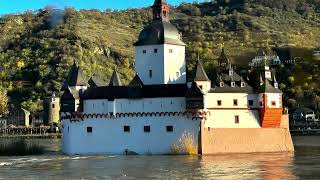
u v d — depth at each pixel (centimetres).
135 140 13600
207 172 10006
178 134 13438
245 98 14088
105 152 13750
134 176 9594
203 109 13375
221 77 14138
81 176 9694
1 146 14588
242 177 9344
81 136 13938
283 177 9300
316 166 10825
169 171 10194
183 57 15062
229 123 13862
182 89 13575
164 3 15200
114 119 13738
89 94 14000
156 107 13550
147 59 14838
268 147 14188
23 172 10312
